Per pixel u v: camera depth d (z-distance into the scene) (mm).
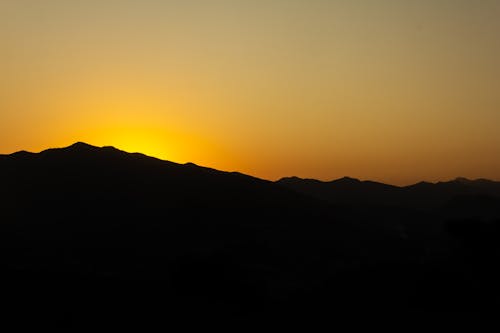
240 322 56781
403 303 62500
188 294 67000
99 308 59406
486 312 59344
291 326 55062
